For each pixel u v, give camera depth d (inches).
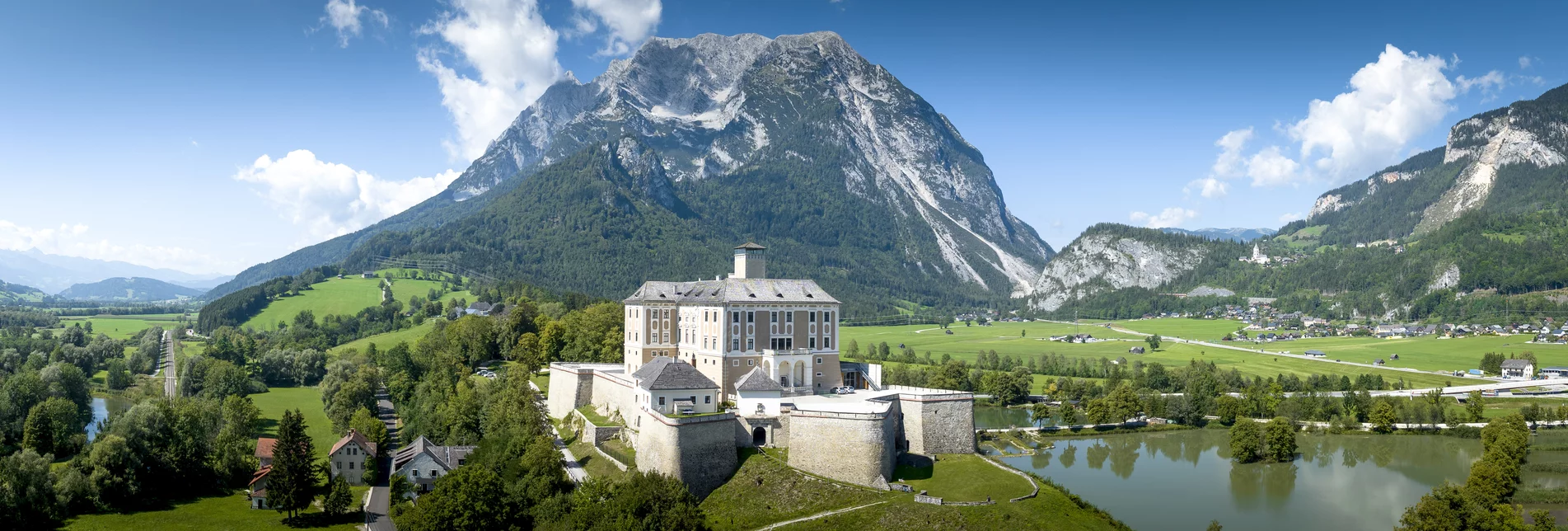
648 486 5433.1
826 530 5536.4
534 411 7755.9
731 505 5994.1
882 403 6840.6
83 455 7263.8
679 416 6250.0
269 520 6609.3
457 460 7268.7
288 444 6717.5
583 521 5319.9
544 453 6471.5
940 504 5698.8
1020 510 5679.1
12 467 6466.5
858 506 5762.8
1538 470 7770.7
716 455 6333.7
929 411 6953.7
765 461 6402.6
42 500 6461.6
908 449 6973.4
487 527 5634.8
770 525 5679.1
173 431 7706.7
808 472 6259.8
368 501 6948.8
